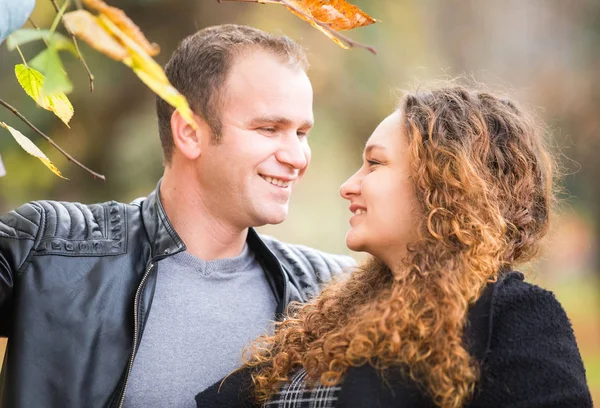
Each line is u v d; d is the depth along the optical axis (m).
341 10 2.25
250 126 3.38
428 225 2.81
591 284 25.30
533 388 2.56
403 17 11.10
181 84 3.49
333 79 10.71
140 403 3.33
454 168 2.86
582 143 15.16
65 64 9.16
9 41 1.72
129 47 1.69
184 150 3.47
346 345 2.81
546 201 3.07
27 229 3.42
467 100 3.01
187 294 3.50
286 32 10.23
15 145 8.79
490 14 14.22
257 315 3.60
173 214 3.58
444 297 2.68
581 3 15.20
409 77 10.98
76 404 3.21
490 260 2.76
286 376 3.02
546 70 15.00
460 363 2.59
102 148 9.77
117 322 3.36
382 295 2.93
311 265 3.93
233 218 3.50
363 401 2.68
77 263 3.41
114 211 3.66
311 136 10.76
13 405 3.17
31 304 3.28
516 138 2.99
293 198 12.45
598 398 14.77
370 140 3.03
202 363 3.43
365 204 3.00
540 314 2.70
